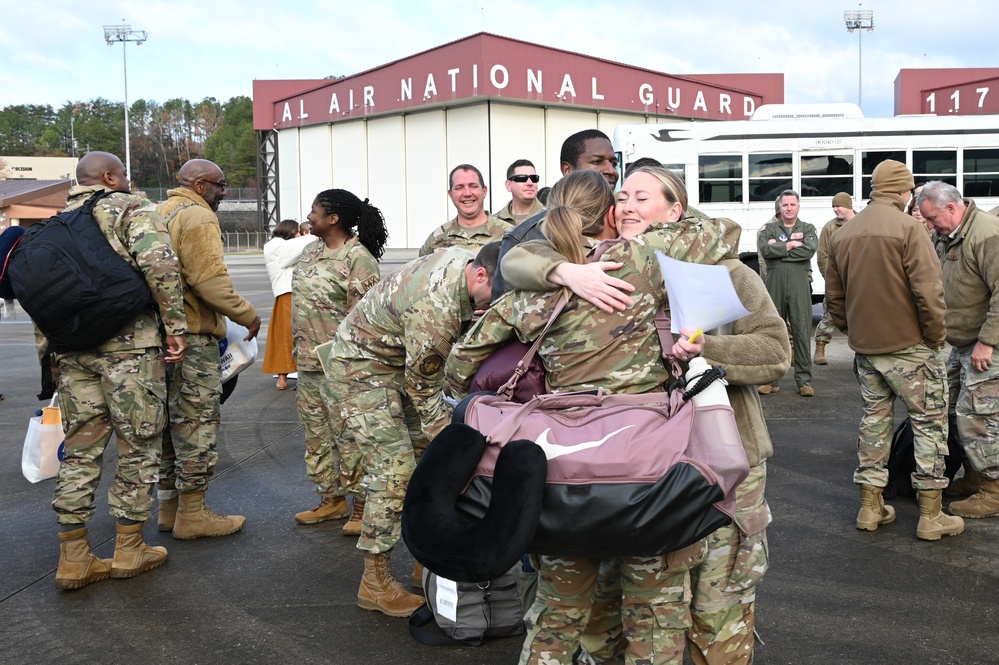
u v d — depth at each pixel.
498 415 2.37
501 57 37.91
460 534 2.14
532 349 2.50
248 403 8.66
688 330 2.25
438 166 40.84
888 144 13.58
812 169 13.65
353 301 4.73
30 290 3.82
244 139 105.88
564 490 2.17
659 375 2.44
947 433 4.71
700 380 2.28
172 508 4.96
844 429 7.04
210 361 4.77
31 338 14.26
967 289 4.88
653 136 13.77
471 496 2.27
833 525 4.83
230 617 3.79
